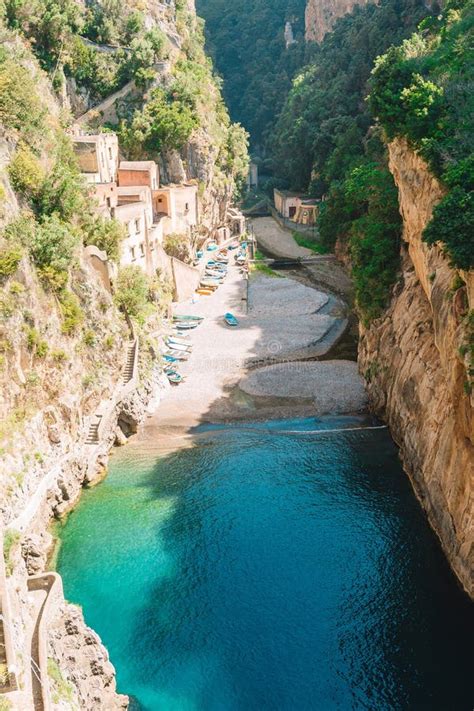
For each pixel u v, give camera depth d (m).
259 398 59.16
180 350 68.69
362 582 37.56
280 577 38.06
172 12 115.44
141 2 104.69
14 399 39.22
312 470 48.47
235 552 39.97
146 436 53.97
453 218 34.00
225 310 82.00
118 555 39.66
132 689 31.41
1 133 46.28
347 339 73.50
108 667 30.00
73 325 46.72
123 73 97.81
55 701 24.75
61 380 44.25
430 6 109.38
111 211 65.81
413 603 35.97
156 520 42.88
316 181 127.31
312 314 80.44
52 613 29.03
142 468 49.12
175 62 105.06
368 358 60.81
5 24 77.56
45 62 86.62
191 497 45.31
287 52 178.25
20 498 37.44
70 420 44.75
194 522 42.59
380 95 49.00
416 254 49.22
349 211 97.75
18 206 44.53
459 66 46.81
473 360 33.00
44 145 51.91
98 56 96.62
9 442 37.69
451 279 38.72
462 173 36.41
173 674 32.22
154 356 62.19
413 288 53.50
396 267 60.84
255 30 188.00
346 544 40.47
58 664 27.53
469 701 30.72
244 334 73.75
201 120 102.62
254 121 172.25
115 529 41.94
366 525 42.12
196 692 31.25
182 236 89.50
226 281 94.62
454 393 36.03
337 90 125.94
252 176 159.75
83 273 50.28
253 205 147.62
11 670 23.39
